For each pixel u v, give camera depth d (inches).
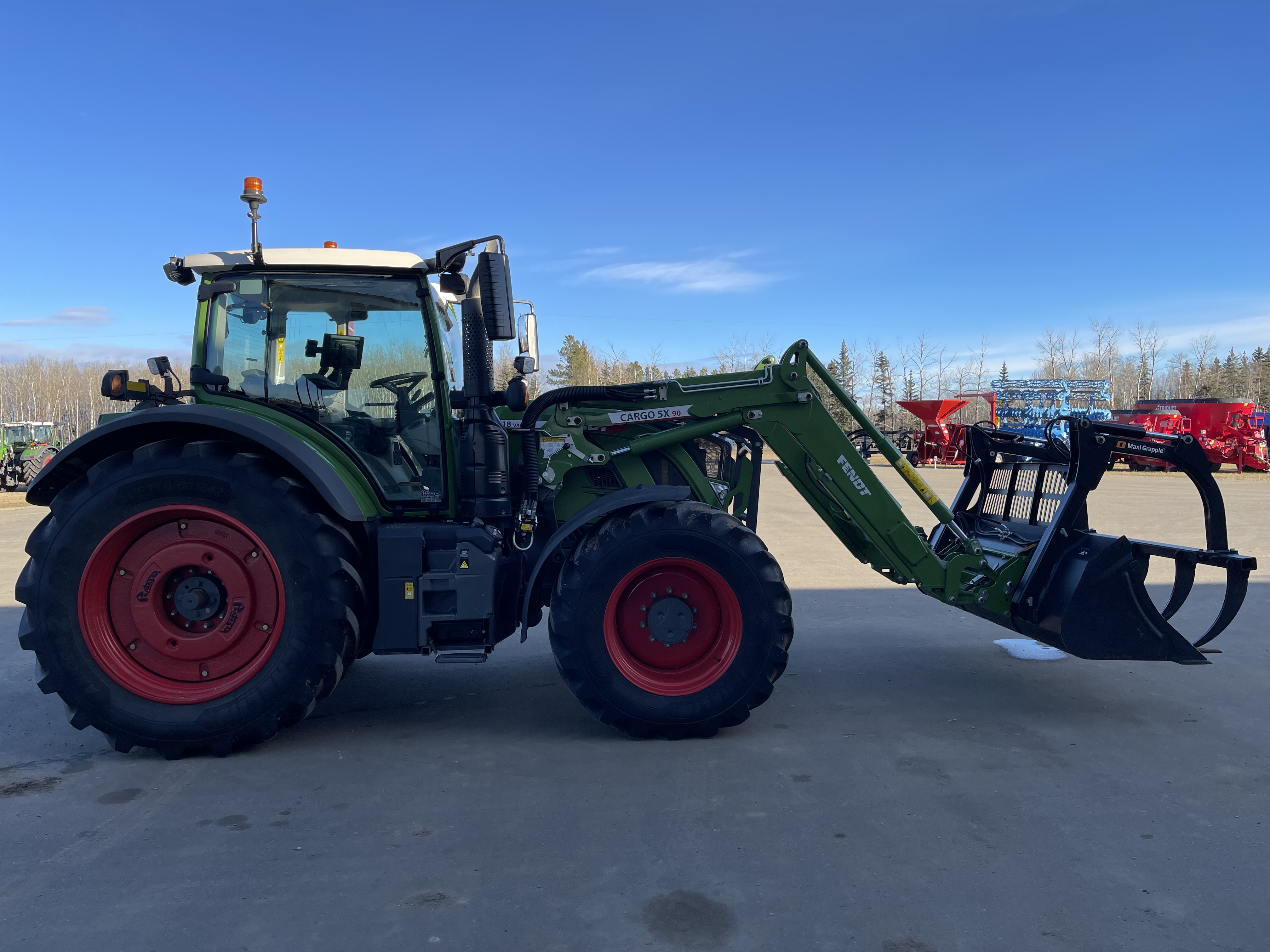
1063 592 156.1
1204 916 88.3
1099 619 154.3
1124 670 188.7
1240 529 434.0
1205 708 161.5
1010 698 167.6
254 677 135.0
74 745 141.4
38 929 85.2
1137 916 88.1
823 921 86.7
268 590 136.2
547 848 102.9
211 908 89.3
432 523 151.3
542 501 168.4
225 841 105.2
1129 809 115.1
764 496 676.7
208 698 134.0
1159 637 155.2
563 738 144.9
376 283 153.3
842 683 178.5
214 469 133.8
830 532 446.0
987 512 204.2
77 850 103.0
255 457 136.6
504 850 102.5
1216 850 103.3
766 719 154.9
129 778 126.9
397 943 82.7
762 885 94.1
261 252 147.9
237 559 136.0
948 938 83.8
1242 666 191.8
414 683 179.5
